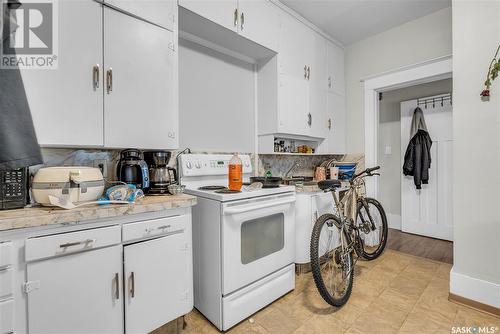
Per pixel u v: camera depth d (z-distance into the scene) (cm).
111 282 112
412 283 197
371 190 291
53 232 98
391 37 273
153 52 147
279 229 178
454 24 169
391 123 369
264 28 212
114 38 132
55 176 110
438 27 241
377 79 284
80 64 122
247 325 149
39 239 94
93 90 126
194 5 164
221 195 144
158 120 150
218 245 145
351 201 212
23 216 93
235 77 231
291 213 185
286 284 180
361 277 207
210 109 212
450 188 308
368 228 224
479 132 160
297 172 294
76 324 103
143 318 121
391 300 173
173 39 155
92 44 125
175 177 172
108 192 125
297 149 285
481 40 158
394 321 150
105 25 129
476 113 161
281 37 228
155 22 146
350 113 311
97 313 108
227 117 225
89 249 106
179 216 134
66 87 119
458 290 168
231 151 228
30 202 118
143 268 121
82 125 123
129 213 115
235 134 231
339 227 182
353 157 308
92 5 125
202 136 207
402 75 264
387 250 274
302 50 250
